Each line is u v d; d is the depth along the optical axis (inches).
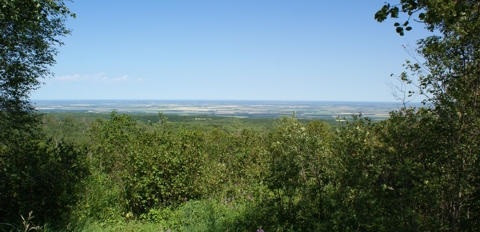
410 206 181.6
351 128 208.8
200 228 259.9
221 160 513.7
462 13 161.6
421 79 192.7
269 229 236.8
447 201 172.6
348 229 198.1
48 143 274.1
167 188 321.7
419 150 187.5
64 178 253.1
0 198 223.1
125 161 358.0
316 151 222.2
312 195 225.3
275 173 236.1
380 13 154.9
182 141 368.8
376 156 195.2
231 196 365.4
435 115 184.2
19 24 284.4
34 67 396.8
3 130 366.9
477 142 174.4
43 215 242.2
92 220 271.3
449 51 188.9
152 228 268.1
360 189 193.8
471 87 180.5
